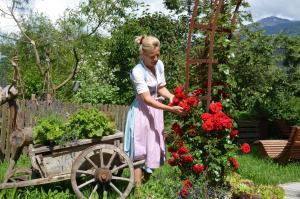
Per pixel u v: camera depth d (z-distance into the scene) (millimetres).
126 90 16281
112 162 6051
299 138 10406
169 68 14766
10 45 22891
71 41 19984
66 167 5863
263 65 14328
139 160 5977
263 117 16109
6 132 9320
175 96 5898
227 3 6055
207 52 6102
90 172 5762
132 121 5953
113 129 6098
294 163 10844
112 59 16875
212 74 6070
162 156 6086
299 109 15484
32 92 16750
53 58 20969
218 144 6004
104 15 19266
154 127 5961
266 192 6203
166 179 6180
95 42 19391
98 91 15422
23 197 5773
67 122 6090
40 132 5766
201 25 5859
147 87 5797
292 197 7363
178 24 15398
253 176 8680
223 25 6020
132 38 16328
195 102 5812
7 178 5816
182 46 15266
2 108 9289
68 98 18359
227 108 6125
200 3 6105
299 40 16094
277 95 15578
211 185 6078
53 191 6117
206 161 5988
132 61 16141
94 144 5938
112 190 6078
